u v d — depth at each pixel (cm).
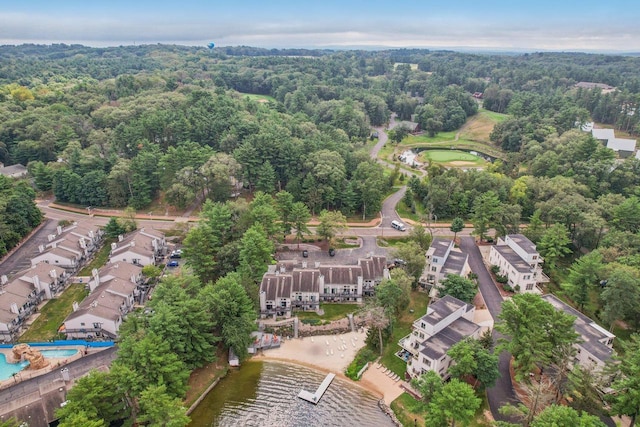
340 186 17488
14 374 9362
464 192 17625
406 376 9869
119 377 7875
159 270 13162
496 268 13775
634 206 14525
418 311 12012
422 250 13488
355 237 15800
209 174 16700
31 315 11556
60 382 8912
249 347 10738
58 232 14850
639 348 8025
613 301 10462
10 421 7294
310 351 10850
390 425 8831
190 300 9794
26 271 12325
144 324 9594
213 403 9394
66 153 19062
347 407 9250
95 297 11200
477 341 9450
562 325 8769
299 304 12088
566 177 18112
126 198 17575
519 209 15638
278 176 18250
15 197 15388
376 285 12512
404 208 18375
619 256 12569
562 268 14062
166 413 7488
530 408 7888
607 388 8688
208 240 13050
